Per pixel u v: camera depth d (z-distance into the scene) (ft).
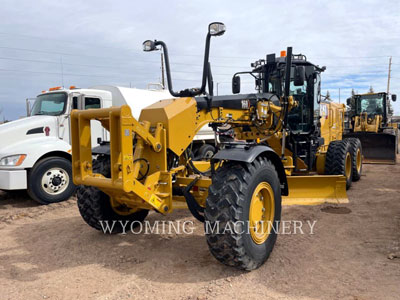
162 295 9.73
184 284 10.37
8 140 21.72
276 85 21.40
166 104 12.51
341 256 12.09
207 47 12.60
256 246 11.16
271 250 11.99
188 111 12.70
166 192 11.82
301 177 17.37
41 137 23.07
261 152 11.40
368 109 52.49
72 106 24.45
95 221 14.42
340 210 17.93
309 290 9.77
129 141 10.37
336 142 22.86
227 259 10.66
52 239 14.88
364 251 12.43
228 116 14.64
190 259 12.19
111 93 27.78
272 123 17.49
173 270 11.36
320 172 23.13
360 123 49.57
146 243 13.91
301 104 21.30
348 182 23.16
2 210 20.86
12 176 20.71
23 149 21.08
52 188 22.12
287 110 17.75
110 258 12.51
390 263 11.26
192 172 14.01
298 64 20.83
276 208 12.43
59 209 20.72
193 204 12.62
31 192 21.43
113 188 10.78
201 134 32.12
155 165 12.12
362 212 17.42
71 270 11.64
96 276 11.12
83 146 11.56
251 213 11.00
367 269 10.93
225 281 10.43
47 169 21.95
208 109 13.80
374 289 9.62
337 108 32.32
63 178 22.63
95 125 25.73
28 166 21.11
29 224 17.62
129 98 27.84
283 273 10.93
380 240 13.39
